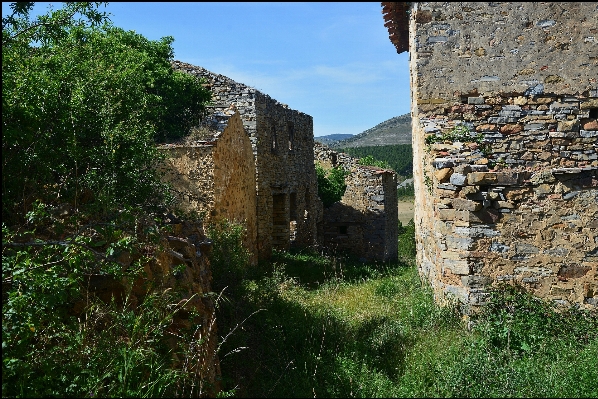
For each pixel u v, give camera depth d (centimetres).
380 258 2128
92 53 666
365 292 975
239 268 720
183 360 404
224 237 779
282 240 1631
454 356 552
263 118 1427
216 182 909
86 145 538
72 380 330
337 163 2234
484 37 816
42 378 314
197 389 392
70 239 361
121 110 589
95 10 480
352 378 509
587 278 663
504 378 495
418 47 837
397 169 5991
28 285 329
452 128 811
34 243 349
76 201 458
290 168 1706
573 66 788
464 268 682
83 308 382
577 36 789
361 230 2155
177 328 432
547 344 605
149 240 441
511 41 808
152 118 984
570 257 667
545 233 671
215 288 656
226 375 492
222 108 1319
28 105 421
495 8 812
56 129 468
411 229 2841
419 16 837
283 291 909
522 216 674
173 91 1205
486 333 619
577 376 500
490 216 679
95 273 395
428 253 860
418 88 838
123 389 331
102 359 348
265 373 529
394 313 768
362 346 601
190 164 912
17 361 304
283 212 1647
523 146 791
